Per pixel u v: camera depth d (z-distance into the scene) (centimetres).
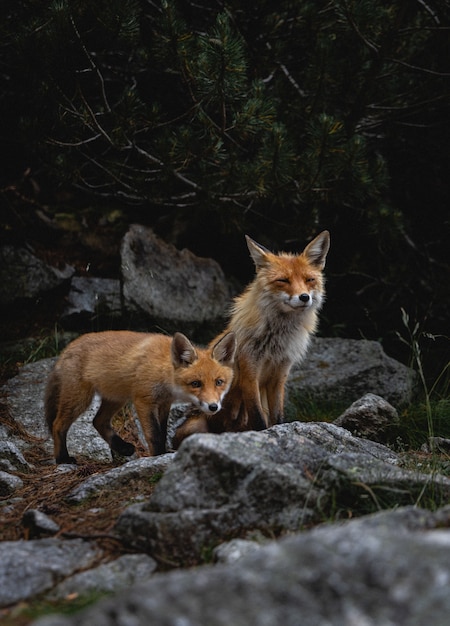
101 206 1631
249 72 1362
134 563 555
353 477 622
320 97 1334
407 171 1669
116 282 1468
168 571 550
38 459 980
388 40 1293
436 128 1566
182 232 1630
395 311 1641
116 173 1362
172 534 570
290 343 1017
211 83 1120
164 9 1130
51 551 573
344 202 1374
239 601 331
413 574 338
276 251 1633
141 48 1311
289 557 358
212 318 1495
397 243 1566
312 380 1262
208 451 614
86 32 1164
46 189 1623
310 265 1034
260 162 1252
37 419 1089
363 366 1288
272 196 1308
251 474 603
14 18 1221
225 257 1683
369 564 346
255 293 1016
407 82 1445
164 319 1430
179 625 317
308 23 1334
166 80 1443
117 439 1012
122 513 602
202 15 1459
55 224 1551
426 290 1633
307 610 327
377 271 1669
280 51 1362
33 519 639
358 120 1398
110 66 1423
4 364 1291
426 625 316
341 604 329
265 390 1088
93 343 987
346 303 1684
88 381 966
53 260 1478
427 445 999
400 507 611
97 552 582
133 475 748
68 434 1038
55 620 329
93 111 1358
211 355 941
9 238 1484
